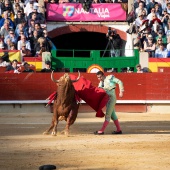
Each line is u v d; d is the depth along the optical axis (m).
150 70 37.41
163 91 35.53
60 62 37.06
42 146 19.08
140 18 39.88
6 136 21.86
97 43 45.12
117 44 39.34
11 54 36.12
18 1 39.22
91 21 40.88
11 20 38.06
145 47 38.75
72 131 23.77
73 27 40.69
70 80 21.69
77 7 40.84
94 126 26.05
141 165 15.75
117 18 40.91
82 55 45.16
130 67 37.50
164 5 40.56
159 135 22.23
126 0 41.19
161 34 39.00
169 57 38.38
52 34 40.44
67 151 18.05
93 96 22.14
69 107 21.83
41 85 34.94
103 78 22.64
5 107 34.84
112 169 15.19
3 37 37.47
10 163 16.03
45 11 40.41
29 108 34.97
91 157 16.95
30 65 36.09
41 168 15.02
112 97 22.36
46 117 31.30
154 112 35.50
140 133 23.06
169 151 18.05
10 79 34.84
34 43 37.53
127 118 30.78
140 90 35.44
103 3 40.91
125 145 19.31
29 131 23.78
